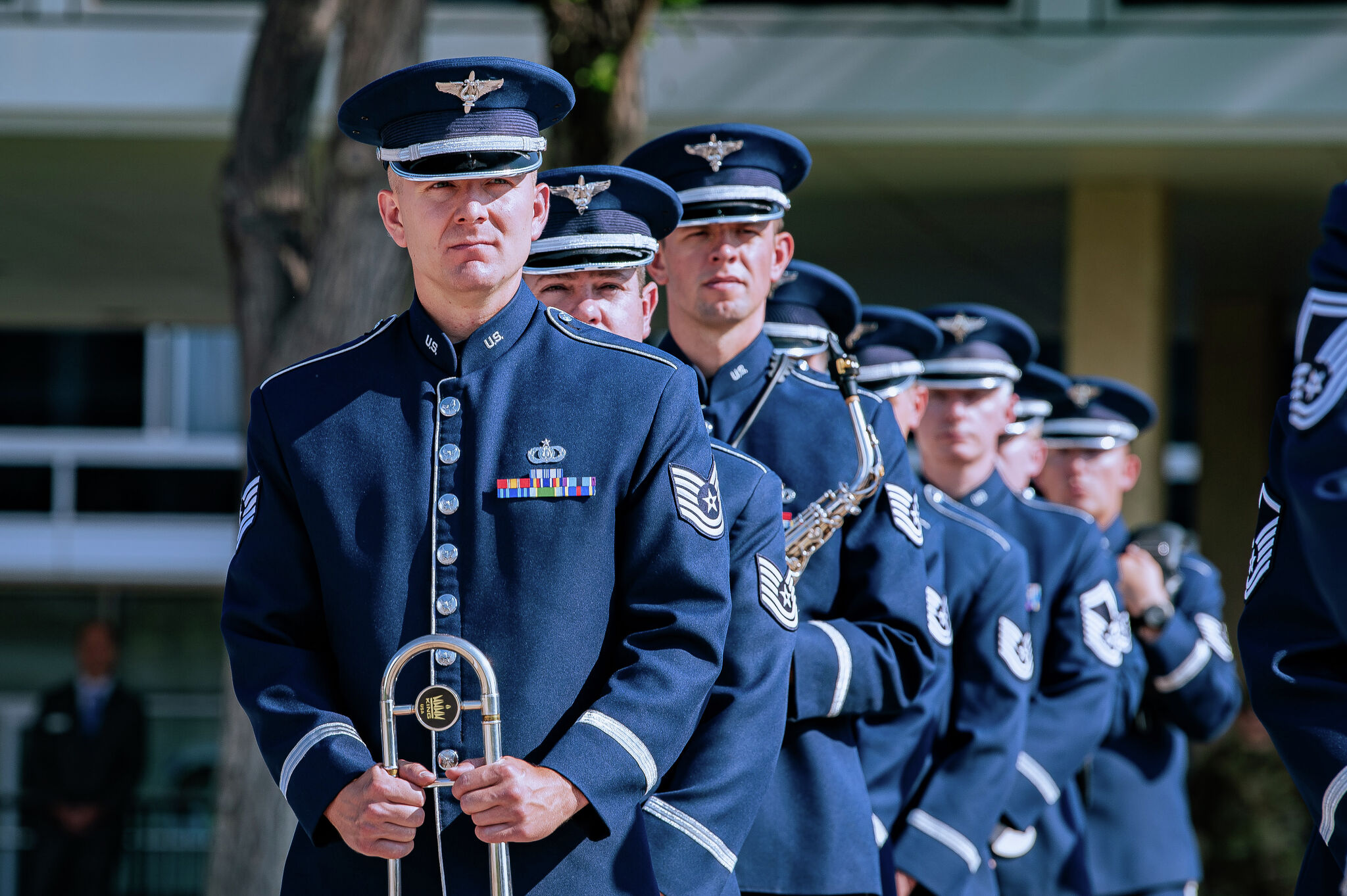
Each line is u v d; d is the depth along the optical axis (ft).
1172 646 34.35
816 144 54.24
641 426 15.99
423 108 15.72
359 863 15.53
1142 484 59.31
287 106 36.99
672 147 22.99
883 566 22.38
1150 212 58.80
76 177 59.62
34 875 65.82
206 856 66.69
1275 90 50.37
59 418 103.40
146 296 84.89
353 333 35.70
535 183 16.60
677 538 15.80
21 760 98.02
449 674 15.30
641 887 15.60
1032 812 29.48
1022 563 28.09
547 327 16.71
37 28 51.83
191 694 100.83
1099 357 59.06
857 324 26.86
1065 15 51.24
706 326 22.93
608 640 15.72
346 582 15.71
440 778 15.12
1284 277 79.61
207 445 103.40
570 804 14.71
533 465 15.79
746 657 17.58
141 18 51.98
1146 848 34.22
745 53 51.75
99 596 101.96
